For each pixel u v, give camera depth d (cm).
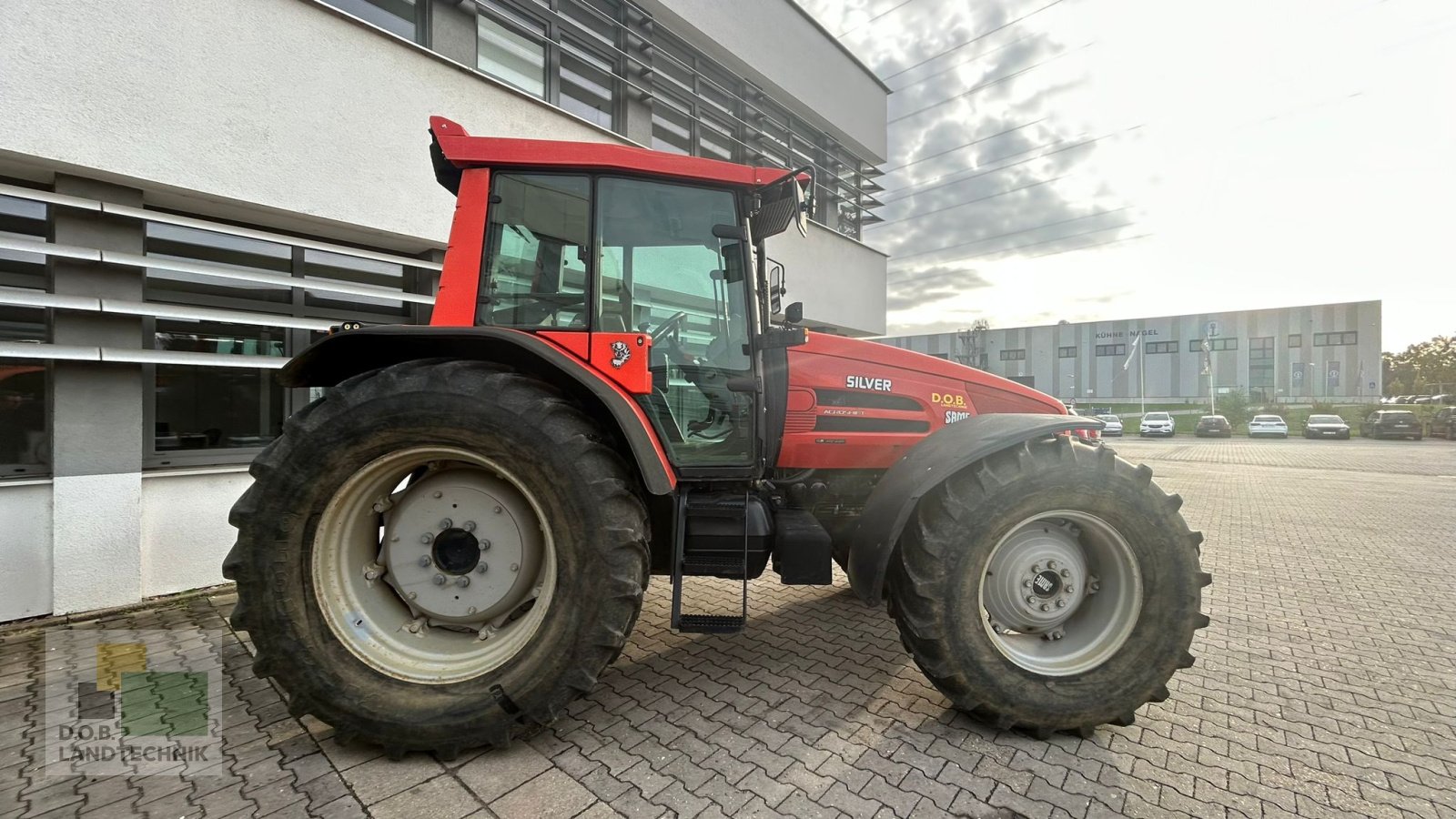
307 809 179
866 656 296
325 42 391
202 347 376
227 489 382
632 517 214
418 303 461
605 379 239
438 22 466
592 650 207
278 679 202
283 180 375
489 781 194
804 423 295
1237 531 623
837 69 941
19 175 314
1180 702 255
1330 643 322
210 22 345
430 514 226
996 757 210
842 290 952
